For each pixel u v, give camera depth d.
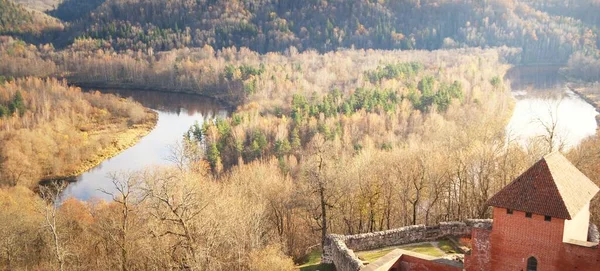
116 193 125.06
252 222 69.00
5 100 183.00
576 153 82.12
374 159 94.25
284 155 124.81
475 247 50.28
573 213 45.03
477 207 76.12
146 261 62.72
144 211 68.06
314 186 75.31
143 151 156.62
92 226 79.00
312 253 75.62
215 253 59.91
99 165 146.75
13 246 73.25
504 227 47.97
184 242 59.69
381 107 151.12
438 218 82.06
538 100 183.62
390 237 63.12
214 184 86.12
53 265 68.38
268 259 59.66
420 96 158.00
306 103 160.25
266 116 159.25
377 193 77.44
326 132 132.38
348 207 82.00
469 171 80.88
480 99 157.00
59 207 93.75
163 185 64.75
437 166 80.69
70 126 167.00
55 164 139.62
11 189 115.12
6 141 136.25
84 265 69.88
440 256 57.59
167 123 189.75
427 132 127.62
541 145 83.56
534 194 46.72
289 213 85.69
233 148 134.62
